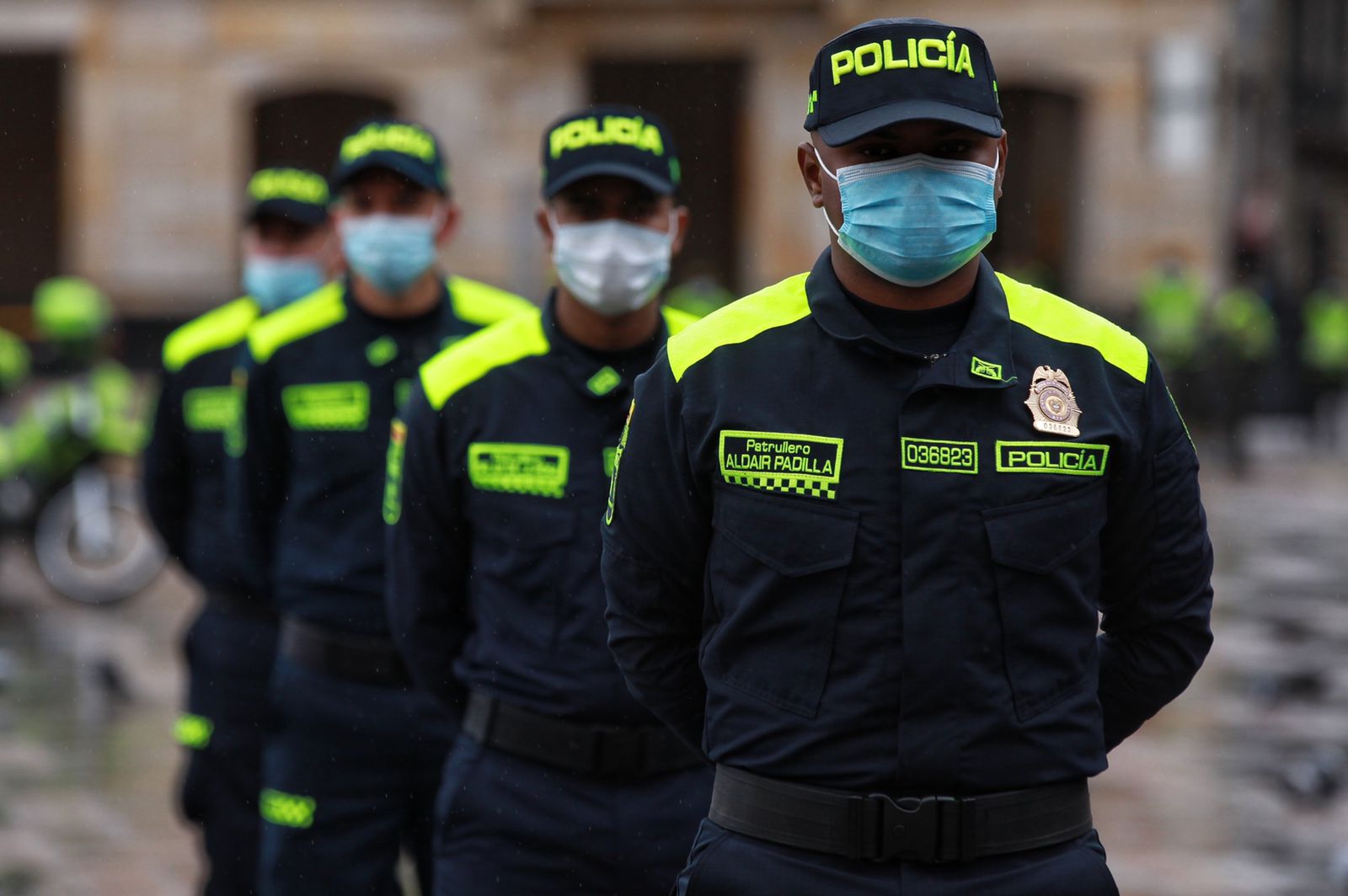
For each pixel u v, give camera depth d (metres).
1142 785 19.34
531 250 63.44
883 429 7.43
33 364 52.03
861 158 7.42
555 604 10.32
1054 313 7.72
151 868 16.59
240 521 13.21
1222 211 67.38
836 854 7.34
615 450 10.52
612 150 10.38
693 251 68.75
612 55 67.12
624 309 10.52
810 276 7.80
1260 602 29.73
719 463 7.59
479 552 10.58
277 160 67.38
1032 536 7.36
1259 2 75.12
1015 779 7.34
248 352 12.98
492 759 10.33
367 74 66.38
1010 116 68.00
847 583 7.36
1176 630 7.86
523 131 66.69
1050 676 7.41
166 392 15.83
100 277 66.06
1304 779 18.69
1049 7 67.06
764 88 67.38
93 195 65.94
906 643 7.29
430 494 10.67
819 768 7.36
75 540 29.44
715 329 7.77
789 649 7.45
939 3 67.00
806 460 7.45
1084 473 7.46
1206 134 67.00
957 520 7.34
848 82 7.41
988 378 7.42
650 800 10.16
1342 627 27.78
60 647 26.23
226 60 65.88
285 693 12.35
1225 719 22.14
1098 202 67.62
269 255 16.05
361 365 12.67
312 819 12.15
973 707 7.30
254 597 14.98
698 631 8.09
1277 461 52.34
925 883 7.30
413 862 12.59
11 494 29.39
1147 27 66.88
